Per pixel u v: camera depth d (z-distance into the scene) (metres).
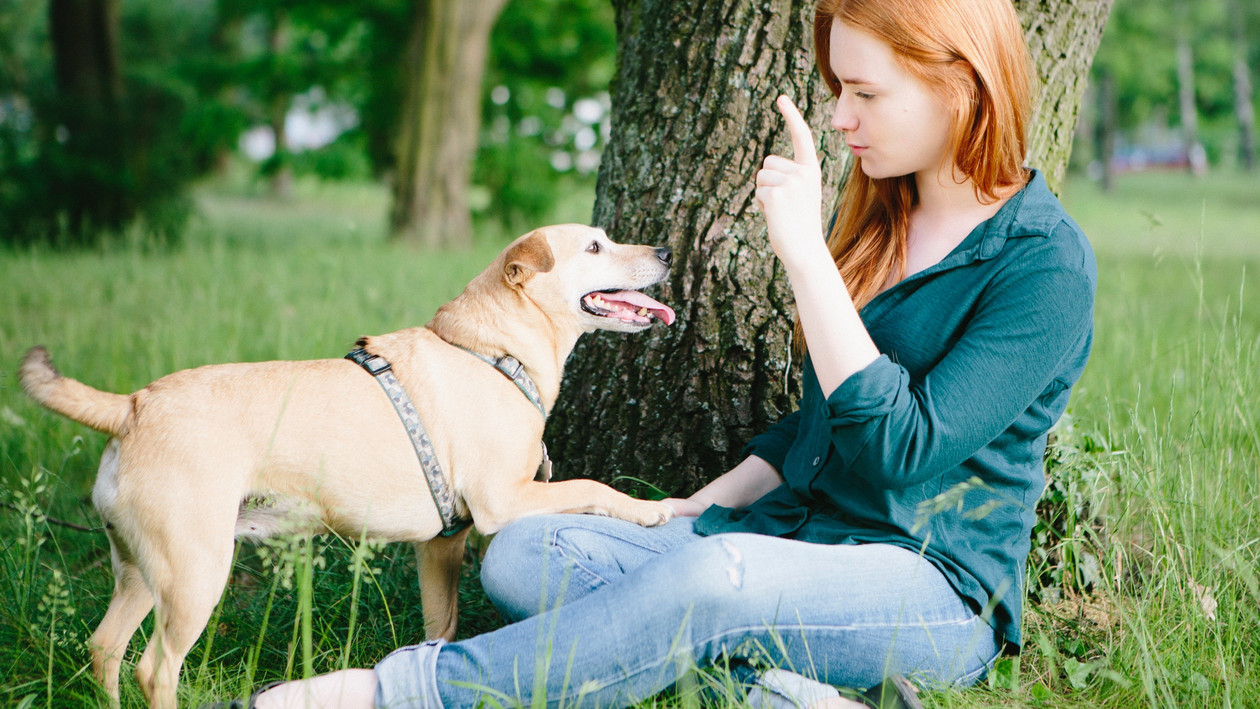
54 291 7.29
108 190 14.51
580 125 19.56
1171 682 2.40
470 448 2.67
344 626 2.91
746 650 2.12
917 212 2.46
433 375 2.70
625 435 3.36
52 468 3.96
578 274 3.01
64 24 15.98
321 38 19.48
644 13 3.49
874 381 2.01
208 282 7.41
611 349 3.38
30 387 2.41
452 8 14.84
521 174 18.19
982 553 2.21
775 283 3.18
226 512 2.40
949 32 2.09
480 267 10.04
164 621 2.35
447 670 2.08
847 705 2.06
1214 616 2.60
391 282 8.11
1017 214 2.18
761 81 3.20
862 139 2.26
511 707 2.03
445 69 14.98
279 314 5.99
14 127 15.14
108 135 15.27
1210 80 42.59
